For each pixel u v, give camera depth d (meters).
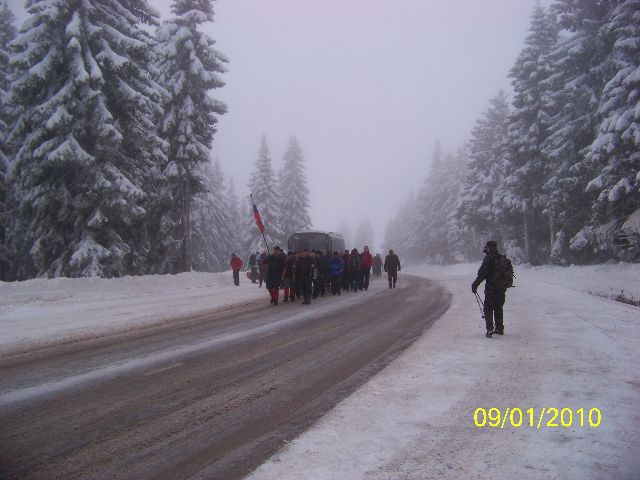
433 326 9.39
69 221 19.89
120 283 17.38
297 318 11.32
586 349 6.62
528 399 4.62
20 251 23.14
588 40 25.02
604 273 21.08
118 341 8.48
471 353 6.70
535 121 31.22
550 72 30.94
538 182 31.25
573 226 26.67
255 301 15.30
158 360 6.98
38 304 13.38
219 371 6.29
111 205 19.30
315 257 16.88
